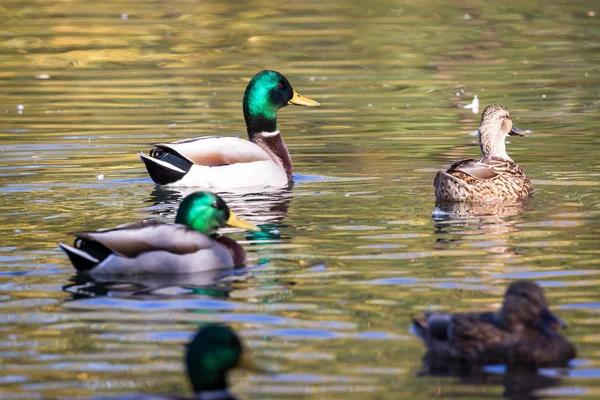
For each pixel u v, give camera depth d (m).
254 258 12.41
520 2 37.00
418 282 11.29
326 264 12.09
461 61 28.25
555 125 21.22
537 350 8.96
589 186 16.25
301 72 26.89
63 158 18.83
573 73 26.61
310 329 9.80
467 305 10.43
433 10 35.56
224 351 8.18
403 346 9.38
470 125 21.48
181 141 17.25
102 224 14.24
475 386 8.51
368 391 8.38
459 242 13.00
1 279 11.55
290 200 15.83
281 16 34.62
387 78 26.31
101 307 10.51
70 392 8.39
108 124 21.61
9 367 8.94
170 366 8.92
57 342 9.51
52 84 25.86
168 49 29.84
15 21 33.56
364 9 35.75
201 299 10.75
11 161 18.55
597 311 10.19
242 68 27.48
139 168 18.19
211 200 12.65
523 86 25.25
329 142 20.25
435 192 15.82
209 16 34.59
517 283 9.34
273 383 8.53
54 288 11.20
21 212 14.99
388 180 17.11
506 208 14.93
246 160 17.05
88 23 33.28
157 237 11.80
